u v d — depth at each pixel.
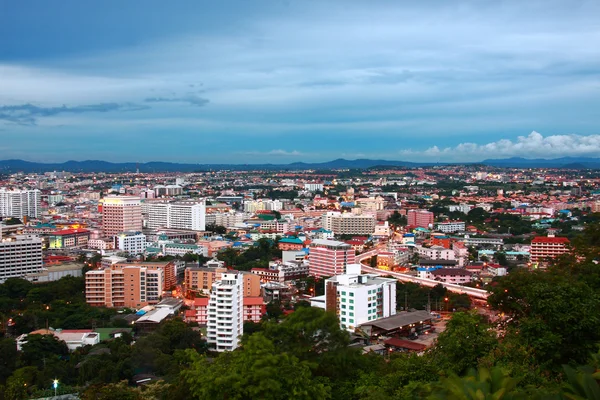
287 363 79.50
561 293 91.12
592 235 144.62
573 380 45.12
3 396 152.75
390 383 86.94
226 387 75.50
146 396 136.88
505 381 48.66
